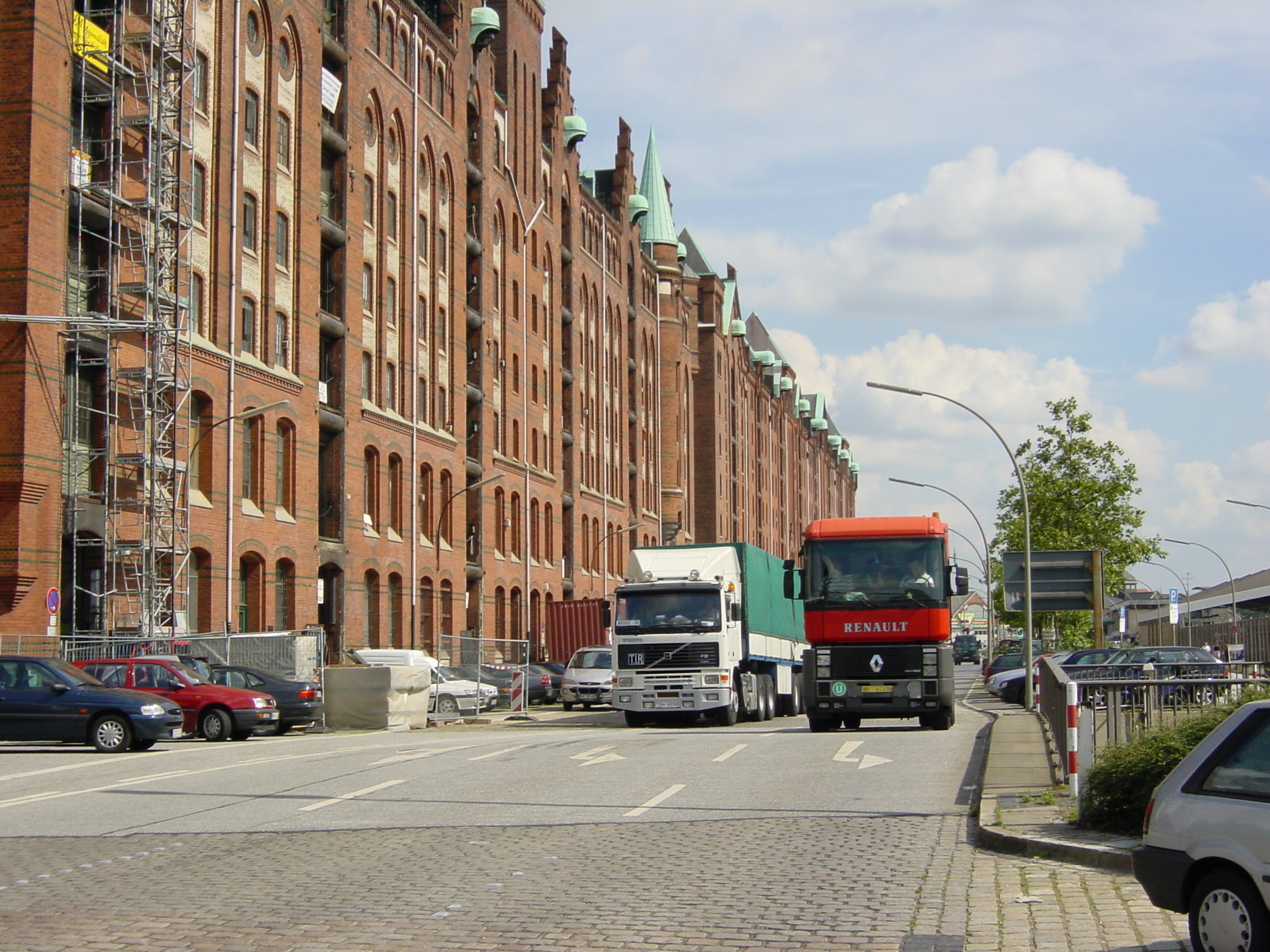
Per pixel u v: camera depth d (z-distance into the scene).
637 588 30.64
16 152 29.69
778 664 37.34
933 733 24.80
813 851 11.27
